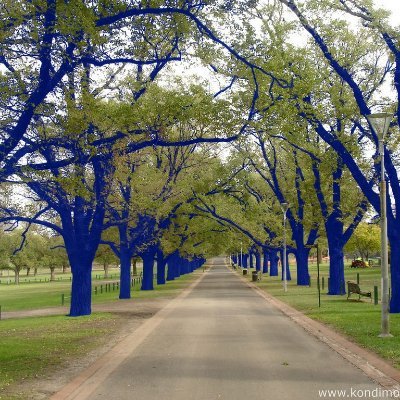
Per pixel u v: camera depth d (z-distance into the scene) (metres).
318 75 20.84
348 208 28.47
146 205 22.92
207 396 7.55
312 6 18.89
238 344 12.55
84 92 12.93
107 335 14.66
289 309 21.75
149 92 17.28
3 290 60.88
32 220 20.89
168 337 13.94
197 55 15.45
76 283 22.28
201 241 46.97
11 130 11.65
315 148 25.81
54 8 10.54
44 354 11.41
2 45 10.93
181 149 28.61
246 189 32.53
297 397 7.43
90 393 7.84
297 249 41.81
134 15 12.36
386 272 13.37
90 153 13.05
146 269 41.59
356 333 13.62
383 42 21.41
